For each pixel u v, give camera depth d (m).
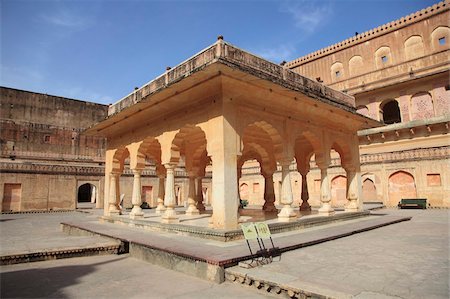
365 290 3.34
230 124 6.70
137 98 9.12
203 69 5.88
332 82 23.64
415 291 3.30
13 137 21.67
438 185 15.18
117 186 11.52
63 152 23.41
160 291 3.94
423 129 17.59
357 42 22.59
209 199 24.86
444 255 4.97
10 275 4.76
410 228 8.27
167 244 5.62
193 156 10.97
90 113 25.30
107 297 3.77
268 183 11.22
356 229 7.52
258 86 6.95
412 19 20.14
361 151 19.92
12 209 18.78
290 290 3.49
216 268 4.23
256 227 4.83
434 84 18.44
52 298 3.76
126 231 7.76
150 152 11.94
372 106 21.03
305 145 11.97
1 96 21.75
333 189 18.84
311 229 7.62
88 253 6.07
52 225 11.67
